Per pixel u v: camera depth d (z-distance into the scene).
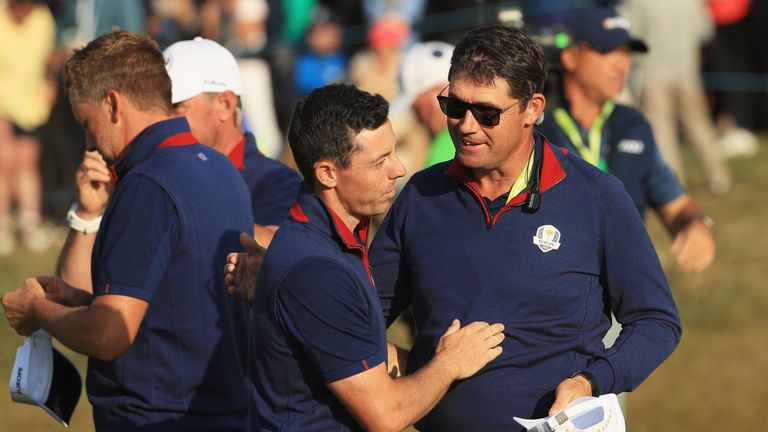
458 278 14.03
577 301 13.88
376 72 41.19
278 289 12.93
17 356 15.66
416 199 14.50
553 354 13.84
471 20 45.75
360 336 12.94
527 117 13.84
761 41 50.94
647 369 13.79
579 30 18.75
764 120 51.72
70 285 16.64
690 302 33.59
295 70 44.03
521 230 13.89
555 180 13.98
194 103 17.58
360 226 13.51
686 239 18.83
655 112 43.09
